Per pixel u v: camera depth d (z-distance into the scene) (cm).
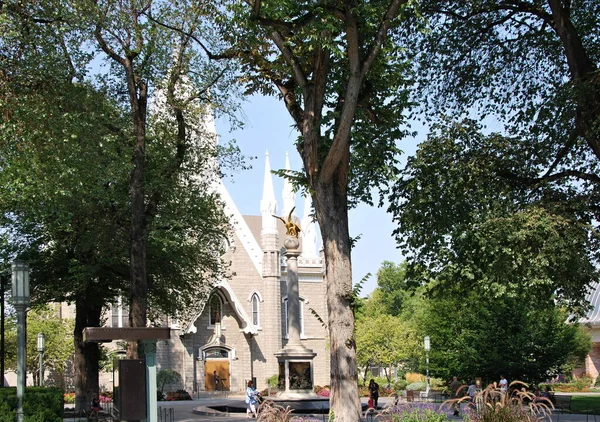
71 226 3022
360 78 1739
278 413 1571
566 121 2370
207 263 3569
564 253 2197
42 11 2192
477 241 2417
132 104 2414
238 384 6316
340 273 1770
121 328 1684
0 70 2028
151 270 3378
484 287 2472
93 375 3456
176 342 6034
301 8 1736
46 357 5350
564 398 3941
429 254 2598
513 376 3719
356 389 1736
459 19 2634
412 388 5606
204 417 3269
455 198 2533
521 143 2539
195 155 3141
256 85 2075
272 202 6775
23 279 1786
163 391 5750
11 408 1861
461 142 2583
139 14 2478
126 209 2967
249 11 1778
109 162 2550
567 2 2317
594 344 6588
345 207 1814
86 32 2364
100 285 3488
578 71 2275
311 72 1909
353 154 2061
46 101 2114
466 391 3781
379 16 1753
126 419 1681
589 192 2397
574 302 2344
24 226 3234
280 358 3581
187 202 3189
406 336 6056
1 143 2036
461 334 3919
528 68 2745
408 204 2589
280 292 6800
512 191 2544
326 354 6981
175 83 2717
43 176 2102
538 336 3656
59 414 1958
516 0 2536
